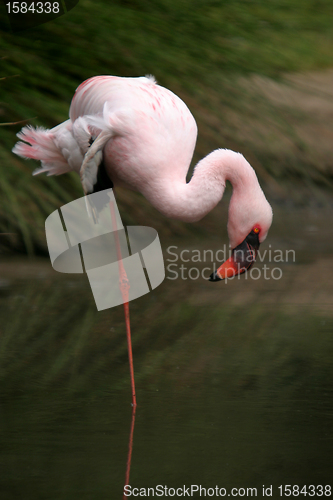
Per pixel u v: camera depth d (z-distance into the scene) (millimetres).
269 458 4352
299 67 14703
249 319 7820
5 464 4254
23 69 11570
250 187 6883
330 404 5332
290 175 14125
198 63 13047
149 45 12555
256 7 14219
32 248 11164
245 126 13219
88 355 6629
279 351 6668
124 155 7164
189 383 5848
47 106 11219
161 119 7160
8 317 7824
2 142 11094
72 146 7672
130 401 5441
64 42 12141
